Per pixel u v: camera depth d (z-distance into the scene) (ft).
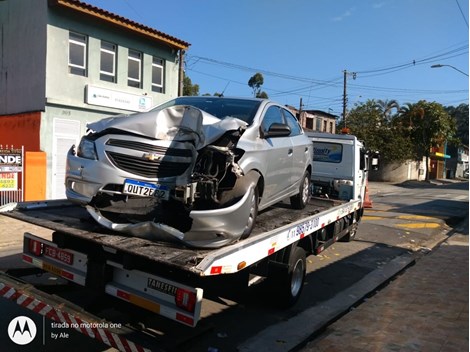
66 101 49.93
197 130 14.03
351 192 34.22
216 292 17.28
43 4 47.80
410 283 23.93
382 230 44.19
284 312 18.97
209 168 13.55
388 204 71.77
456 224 53.62
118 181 13.62
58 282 16.33
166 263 11.14
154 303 12.06
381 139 138.31
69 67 50.49
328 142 35.24
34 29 49.08
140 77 59.57
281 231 16.25
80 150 14.56
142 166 13.71
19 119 51.34
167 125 14.26
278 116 20.06
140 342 10.82
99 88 53.01
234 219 13.07
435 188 127.34
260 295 18.79
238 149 14.75
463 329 16.92
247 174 14.97
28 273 16.20
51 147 49.26
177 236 12.36
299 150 21.31
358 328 16.89
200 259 11.46
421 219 53.78
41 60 48.39
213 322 17.35
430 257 31.32
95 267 13.39
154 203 13.83
